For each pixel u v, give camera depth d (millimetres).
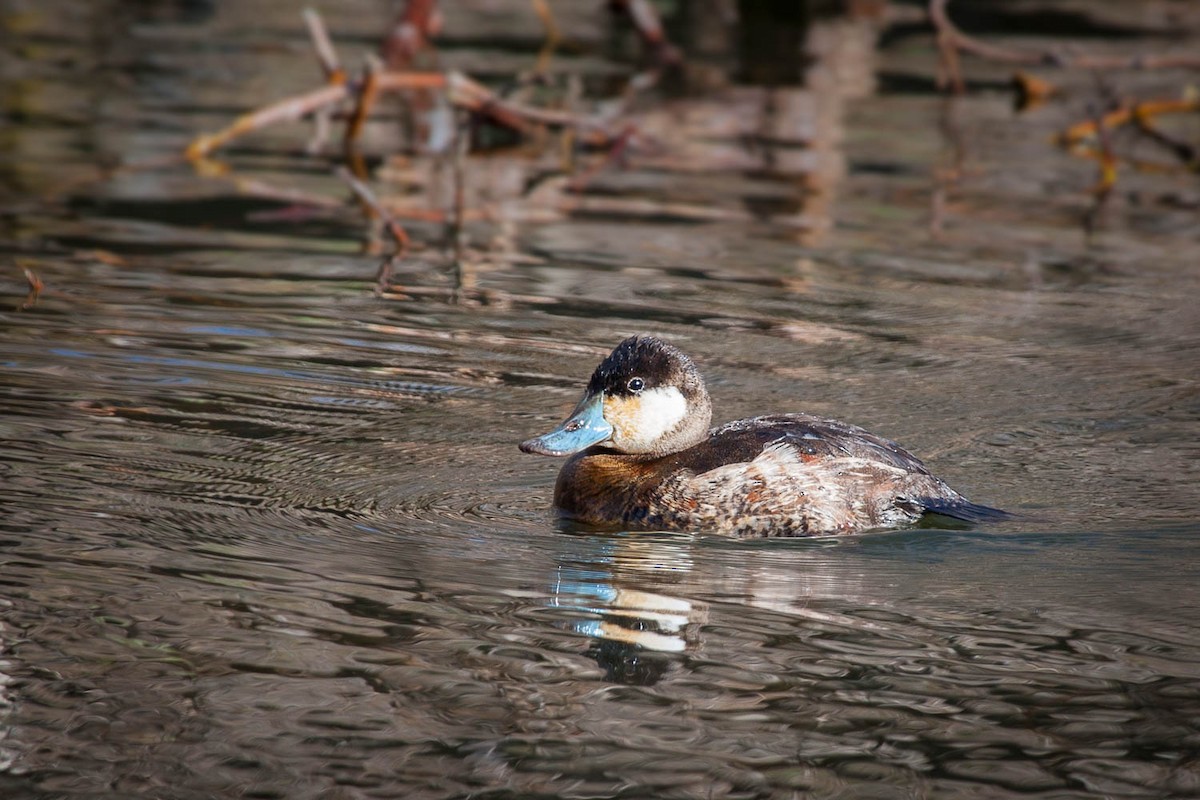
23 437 10445
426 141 21406
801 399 12062
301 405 11539
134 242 15727
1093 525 9711
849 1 30234
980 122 23375
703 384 10281
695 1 30422
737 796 6215
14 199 17141
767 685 7199
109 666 7117
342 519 9414
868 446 10039
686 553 9164
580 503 9953
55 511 9156
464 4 30812
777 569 8883
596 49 26969
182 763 6348
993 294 15234
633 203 18391
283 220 16938
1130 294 15328
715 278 15406
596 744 6598
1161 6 31375
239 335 13008
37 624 7512
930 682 7277
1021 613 8180
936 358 13195
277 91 23281
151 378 11859
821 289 15180
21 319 13039
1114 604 8328
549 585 8445
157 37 26875
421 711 6840
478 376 12383
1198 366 13148
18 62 24453
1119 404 12164
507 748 6539
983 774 6434
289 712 6777
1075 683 7285
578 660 7406
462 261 15633
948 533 9578
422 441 11000
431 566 8672
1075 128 22109
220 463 10258
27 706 6719
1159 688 7238
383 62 24219
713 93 24188
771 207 18422
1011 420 11773
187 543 8773
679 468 9898
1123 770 6500
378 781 6270
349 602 8023
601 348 13172
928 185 19734
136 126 20922
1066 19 29938
